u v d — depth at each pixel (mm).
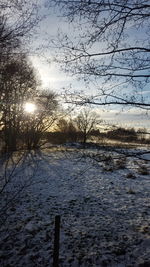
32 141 26859
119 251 5195
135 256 5027
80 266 4766
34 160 18547
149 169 14367
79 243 5625
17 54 5410
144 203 8664
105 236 5949
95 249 5344
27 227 6410
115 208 8117
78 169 15898
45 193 9953
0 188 9758
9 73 6410
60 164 17672
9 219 6914
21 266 4766
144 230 6203
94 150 4227
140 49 3795
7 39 4961
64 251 5297
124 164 15172
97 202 8820
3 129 17953
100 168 16188
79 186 11375
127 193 10148
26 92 14844
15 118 19422
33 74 14297
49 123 26094
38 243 5629
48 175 13719
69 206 8312
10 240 5746
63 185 11508
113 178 13289
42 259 4984
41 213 7543
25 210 7746
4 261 4926
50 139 28844
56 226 4402
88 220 7023
